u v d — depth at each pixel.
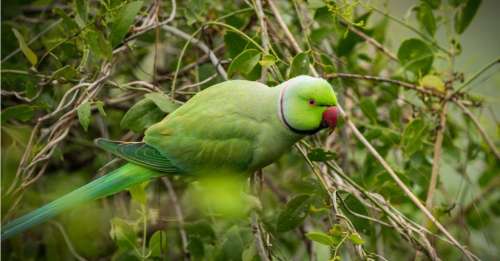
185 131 6.02
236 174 6.12
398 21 7.21
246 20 7.32
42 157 6.12
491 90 8.32
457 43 7.23
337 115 5.72
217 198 6.13
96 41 6.11
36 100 6.64
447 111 7.50
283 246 7.91
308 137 6.76
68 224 7.48
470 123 7.81
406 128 6.88
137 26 7.10
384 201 6.10
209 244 6.78
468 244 6.93
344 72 7.47
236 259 6.42
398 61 7.26
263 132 5.96
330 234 5.55
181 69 7.24
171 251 7.66
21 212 7.17
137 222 6.35
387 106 7.82
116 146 6.00
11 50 7.25
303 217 6.24
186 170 6.08
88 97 6.14
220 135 5.98
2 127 6.86
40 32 7.46
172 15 6.59
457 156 7.38
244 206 6.06
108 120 8.11
